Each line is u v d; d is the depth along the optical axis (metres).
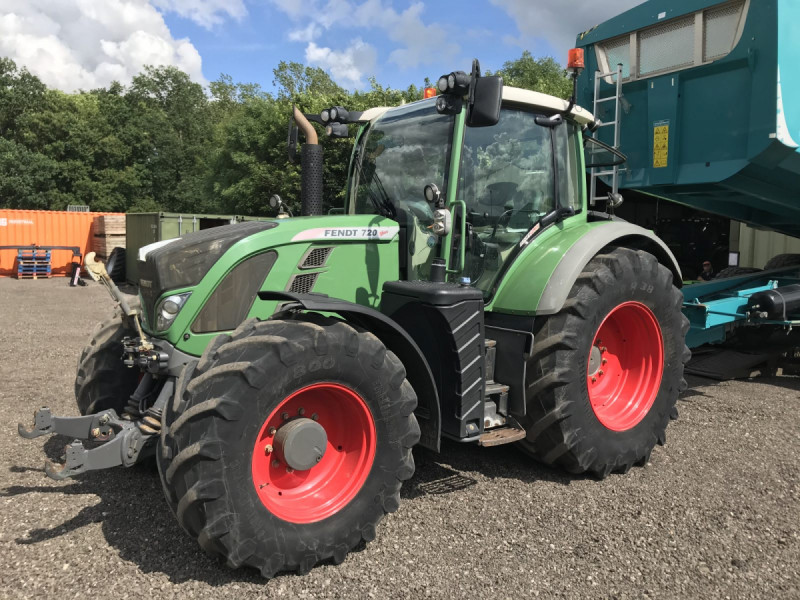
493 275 3.93
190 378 2.77
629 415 4.11
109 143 41.56
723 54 5.09
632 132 5.91
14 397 5.50
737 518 3.37
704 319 5.57
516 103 3.91
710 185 5.59
